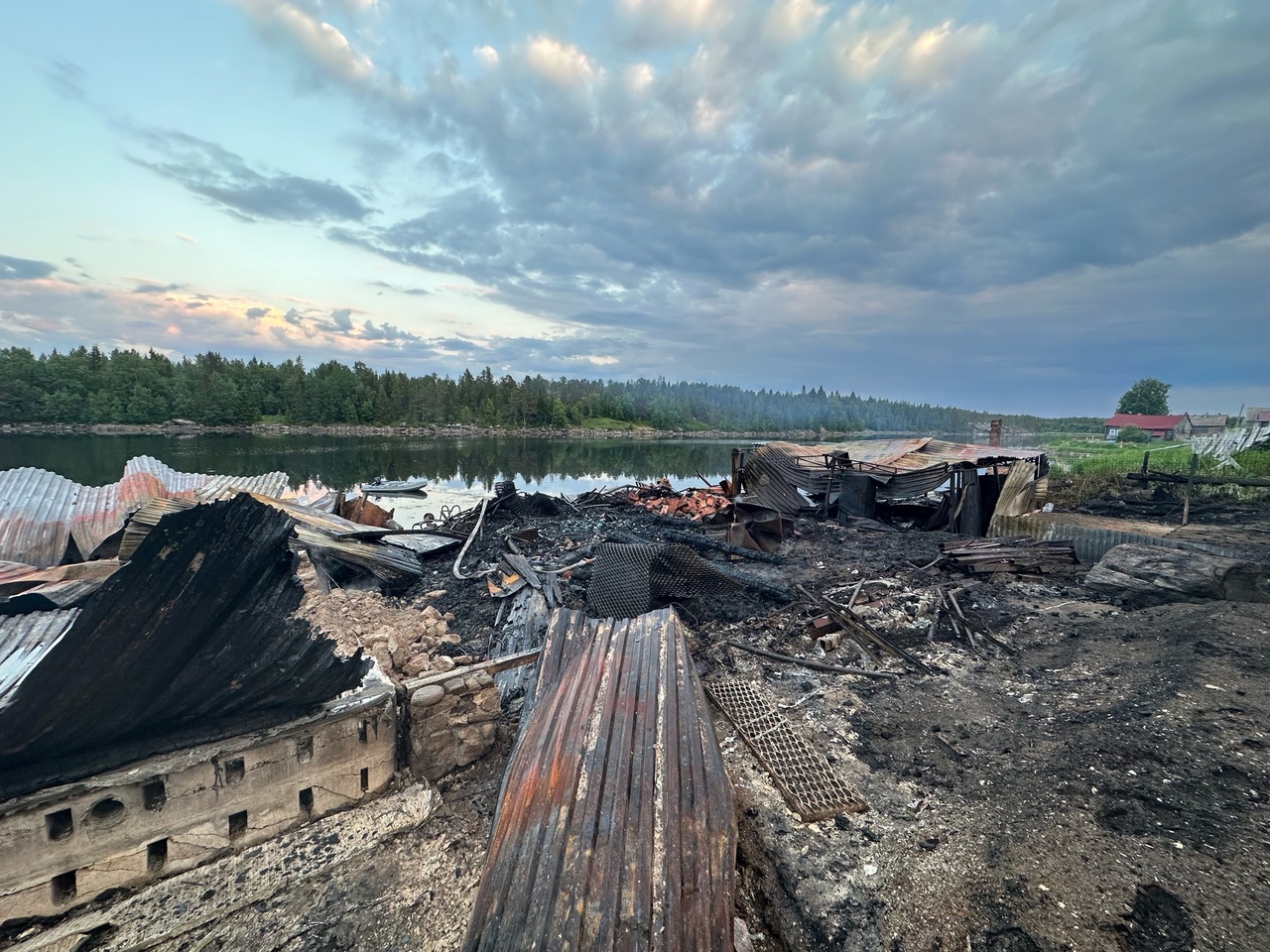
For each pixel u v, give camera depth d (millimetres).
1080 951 2879
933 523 16422
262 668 3449
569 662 5301
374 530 12203
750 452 19500
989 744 4902
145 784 3207
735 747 4957
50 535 9242
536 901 2768
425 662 5789
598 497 22453
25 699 2746
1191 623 6367
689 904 2797
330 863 3561
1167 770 4039
